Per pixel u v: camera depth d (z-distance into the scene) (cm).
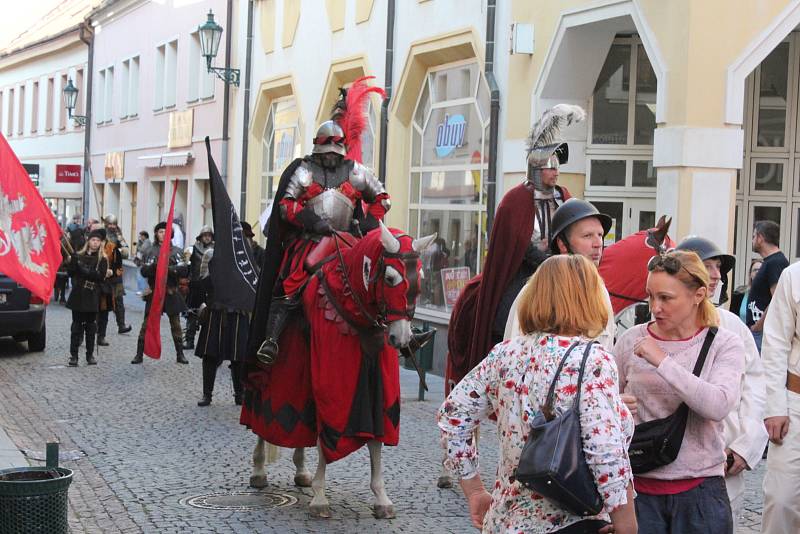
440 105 1812
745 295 1137
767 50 1219
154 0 3475
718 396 459
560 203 777
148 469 943
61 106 4672
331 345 752
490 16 1581
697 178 1205
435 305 1803
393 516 780
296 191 813
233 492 860
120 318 2116
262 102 2627
